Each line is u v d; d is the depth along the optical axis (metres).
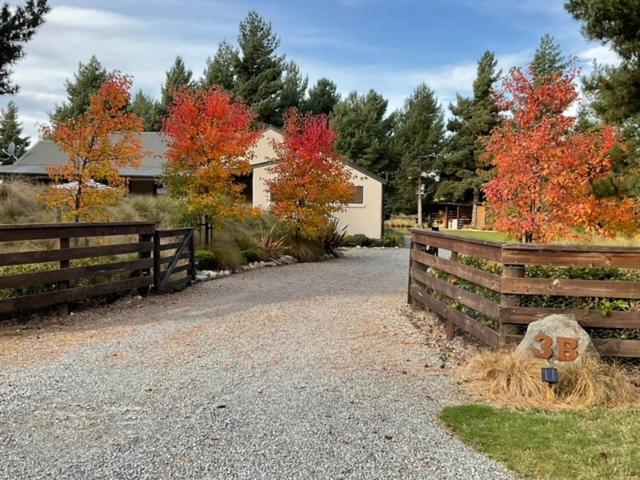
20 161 22.61
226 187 12.10
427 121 36.19
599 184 7.35
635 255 4.25
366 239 20.47
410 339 5.57
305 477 2.52
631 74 7.57
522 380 3.75
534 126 7.38
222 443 2.88
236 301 7.62
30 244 9.33
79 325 5.90
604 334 4.46
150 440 2.91
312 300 7.80
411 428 3.14
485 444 2.90
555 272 4.63
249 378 4.11
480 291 5.17
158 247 8.11
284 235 14.29
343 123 33.53
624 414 3.38
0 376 4.04
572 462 2.67
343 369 4.43
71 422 3.16
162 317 6.44
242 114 12.34
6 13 9.99
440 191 34.66
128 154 10.05
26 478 2.47
